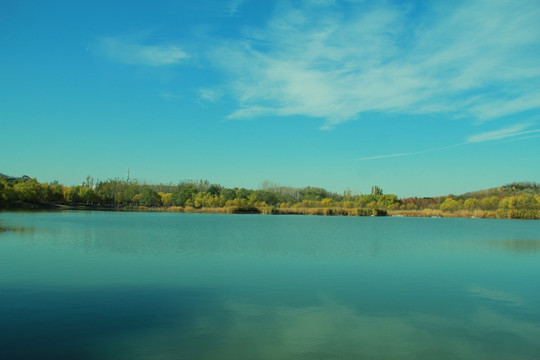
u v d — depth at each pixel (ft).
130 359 35.73
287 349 39.01
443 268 87.10
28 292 59.21
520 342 42.04
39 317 47.29
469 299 60.03
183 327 44.73
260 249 113.70
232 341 40.78
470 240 155.33
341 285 67.97
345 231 194.39
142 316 48.39
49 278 69.05
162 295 58.75
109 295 58.13
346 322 47.91
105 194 496.64
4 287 62.13
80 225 190.08
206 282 68.18
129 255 96.94
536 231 213.25
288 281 70.28
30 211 333.42
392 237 163.73
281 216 391.04
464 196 647.56
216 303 55.16
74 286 63.36
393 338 42.73
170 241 130.11
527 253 115.03
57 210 371.97
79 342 39.50
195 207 516.32
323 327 45.91
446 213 432.25
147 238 138.51
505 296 62.13
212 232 170.71
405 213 450.71
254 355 37.35
